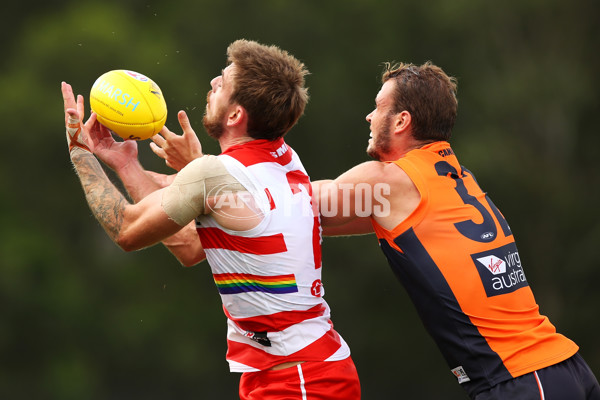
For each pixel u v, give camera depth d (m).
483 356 13.05
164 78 67.12
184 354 68.81
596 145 73.12
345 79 71.62
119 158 14.40
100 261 72.19
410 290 13.55
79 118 13.15
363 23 72.69
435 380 70.75
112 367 69.62
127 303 70.44
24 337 68.31
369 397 70.69
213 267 12.83
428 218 13.38
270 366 12.71
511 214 69.06
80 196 71.19
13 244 68.12
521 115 71.25
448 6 71.31
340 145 71.44
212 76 70.69
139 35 71.31
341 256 68.69
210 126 13.02
